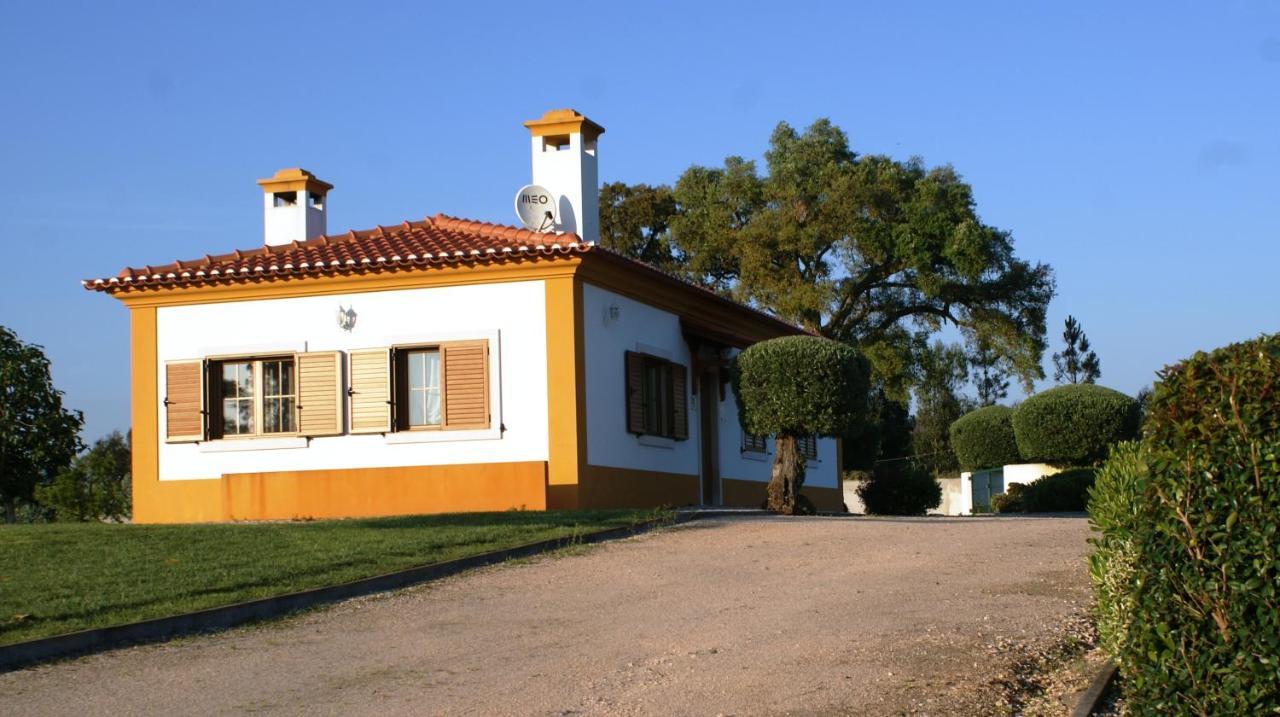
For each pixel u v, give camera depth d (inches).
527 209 838.5
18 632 373.1
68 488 1008.9
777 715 288.4
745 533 614.2
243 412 803.4
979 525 662.5
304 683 330.3
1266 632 232.5
